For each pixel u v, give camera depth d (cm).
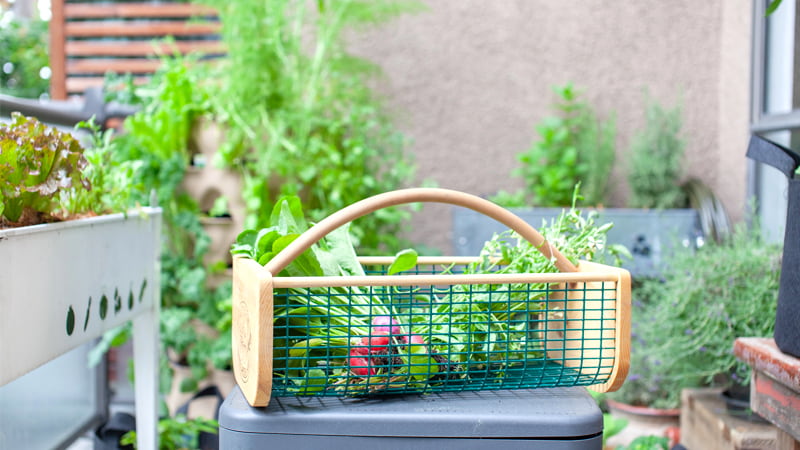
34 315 90
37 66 493
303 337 78
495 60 262
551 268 89
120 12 293
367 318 82
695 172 255
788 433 101
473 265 94
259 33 217
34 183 94
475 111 263
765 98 220
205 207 207
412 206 233
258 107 206
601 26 258
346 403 80
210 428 152
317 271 85
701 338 154
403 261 84
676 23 255
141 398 134
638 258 206
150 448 134
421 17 263
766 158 98
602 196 249
